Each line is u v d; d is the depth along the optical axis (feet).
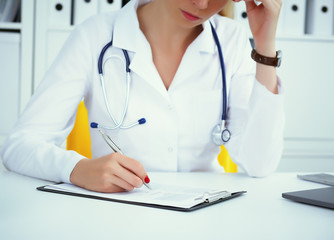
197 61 3.80
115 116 3.76
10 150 3.29
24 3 7.08
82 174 2.64
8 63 7.18
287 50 7.53
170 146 3.76
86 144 4.29
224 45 4.06
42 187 2.65
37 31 7.08
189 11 3.20
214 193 2.45
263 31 3.40
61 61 3.77
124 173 2.51
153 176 3.30
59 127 3.60
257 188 2.89
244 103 3.88
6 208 2.11
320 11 7.51
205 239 1.69
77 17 7.02
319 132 7.78
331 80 7.71
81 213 2.05
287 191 2.80
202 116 3.83
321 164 7.76
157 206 2.21
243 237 1.73
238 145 3.67
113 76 3.77
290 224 1.96
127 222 1.91
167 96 3.71
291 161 7.70
